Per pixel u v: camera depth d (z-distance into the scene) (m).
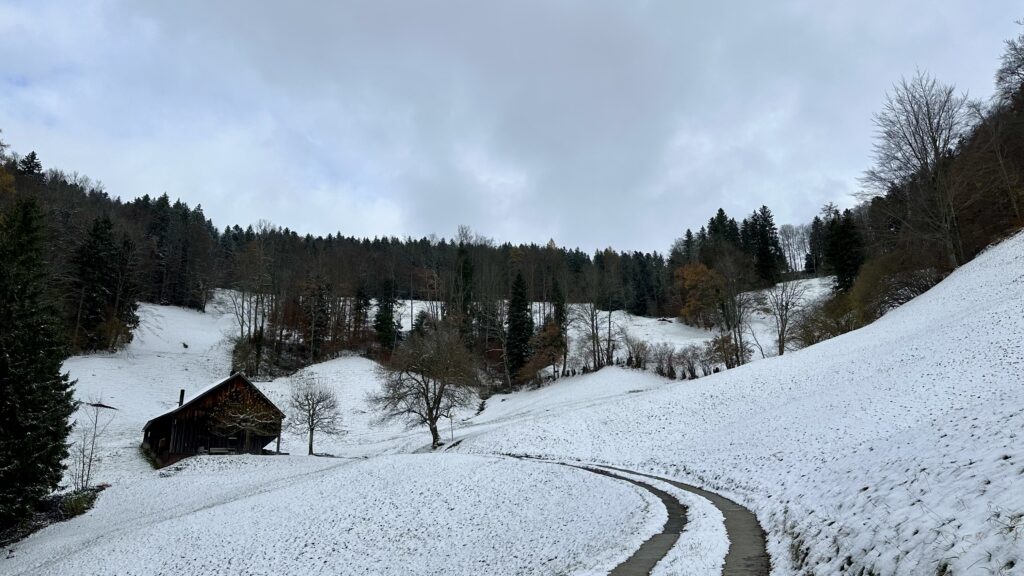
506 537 19.95
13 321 29.97
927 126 51.69
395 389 49.91
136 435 53.03
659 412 38.81
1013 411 12.28
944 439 12.72
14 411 28.73
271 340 81.69
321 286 88.50
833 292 74.69
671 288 108.69
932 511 8.53
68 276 66.94
